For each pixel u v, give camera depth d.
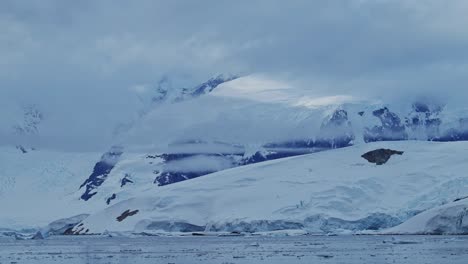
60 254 164.25
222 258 139.75
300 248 170.62
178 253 159.50
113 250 179.12
